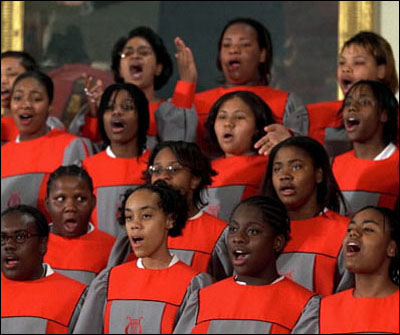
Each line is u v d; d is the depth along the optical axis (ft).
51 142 32.40
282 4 40.40
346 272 25.26
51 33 41.32
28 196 31.68
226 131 30.01
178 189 26.00
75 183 28.43
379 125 29.81
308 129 33.19
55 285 26.03
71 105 40.81
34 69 36.11
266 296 23.71
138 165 30.76
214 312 23.71
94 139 34.27
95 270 28.07
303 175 26.55
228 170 30.01
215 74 40.55
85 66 41.11
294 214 26.96
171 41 40.91
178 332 23.82
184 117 33.04
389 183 29.48
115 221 30.12
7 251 25.94
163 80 35.91
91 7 41.24
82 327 24.75
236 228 24.00
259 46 34.94
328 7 40.14
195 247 27.02
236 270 24.07
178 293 24.62
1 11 41.81
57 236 28.58
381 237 23.06
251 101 30.22
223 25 40.75
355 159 30.09
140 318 24.40
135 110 30.76
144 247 24.93
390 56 32.91
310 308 23.49
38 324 25.36
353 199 29.50
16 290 25.90
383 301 22.88
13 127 35.55
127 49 35.14
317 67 40.09
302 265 26.22
